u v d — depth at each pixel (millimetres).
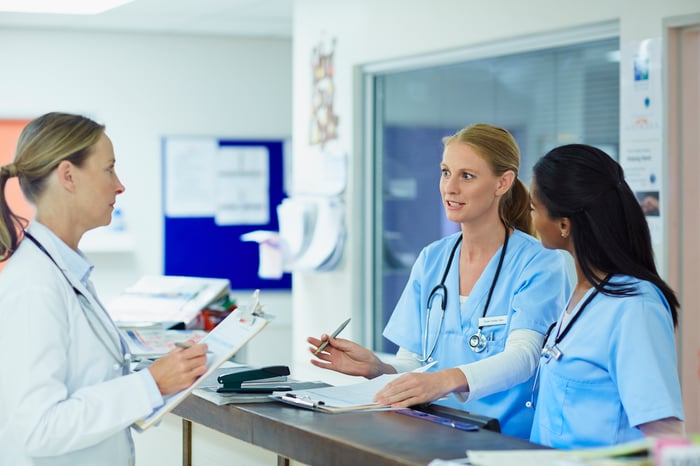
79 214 1842
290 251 5121
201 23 6062
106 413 1692
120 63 6340
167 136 6434
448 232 4613
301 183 5328
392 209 4938
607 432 1741
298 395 2053
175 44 6430
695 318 3543
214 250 6535
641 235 1795
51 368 1677
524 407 2219
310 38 5230
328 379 5105
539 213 1874
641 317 1709
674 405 1653
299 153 5352
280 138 6629
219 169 6531
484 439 1691
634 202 1799
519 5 4012
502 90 4320
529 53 4172
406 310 2488
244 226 6578
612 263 1780
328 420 1854
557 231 1871
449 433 1738
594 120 3900
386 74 4918
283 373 2213
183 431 2441
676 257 3541
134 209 6395
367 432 1744
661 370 1678
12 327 1679
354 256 4984
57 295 1726
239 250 6570
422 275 2471
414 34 4547
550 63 4082
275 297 6629
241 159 6570
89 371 1779
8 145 6172
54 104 6234
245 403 2049
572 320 1835
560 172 1813
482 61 4406
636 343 1694
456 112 4562
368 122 4961
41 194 1812
